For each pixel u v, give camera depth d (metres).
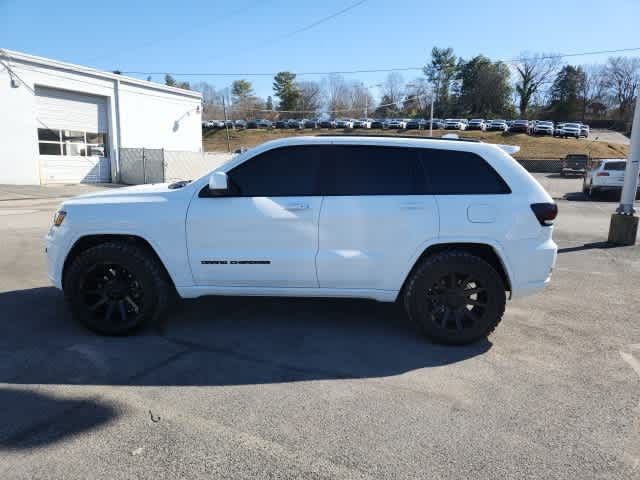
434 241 4.13
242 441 2.74
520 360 3.96
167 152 24.02
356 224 4.14
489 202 4.13
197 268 4.25
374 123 67.19
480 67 93.00
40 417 2.95
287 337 4.36
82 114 22.97
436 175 4.23
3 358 3.80
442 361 3.91
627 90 96.50
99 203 4.31
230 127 79.94
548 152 49.53
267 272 4.22
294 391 3.34
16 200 16.28
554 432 2.89
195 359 3.85
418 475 2.47
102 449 2.64
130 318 4.29
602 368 3.83
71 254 4.43
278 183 4.26
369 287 4.25
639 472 2.54
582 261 8.15
